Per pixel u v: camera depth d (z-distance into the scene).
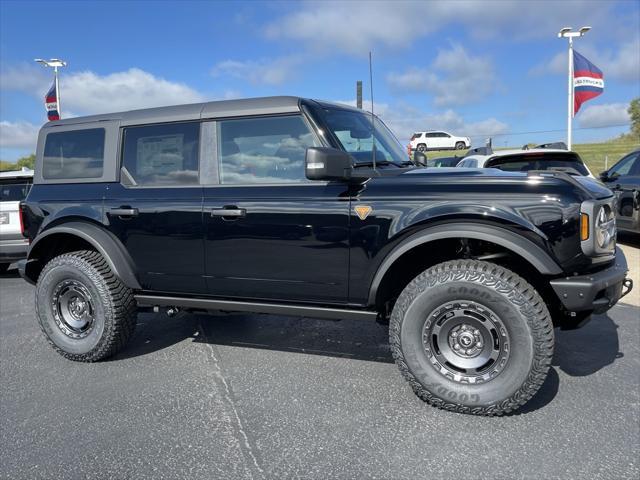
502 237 3.09
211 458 2.82
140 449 2.93
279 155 3.72
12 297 7.32
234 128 3.88
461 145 39.44
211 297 3.99
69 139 4.48
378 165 3.82
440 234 3.20
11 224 8.05
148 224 4.02
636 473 2.59
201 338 4.91
